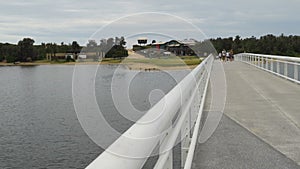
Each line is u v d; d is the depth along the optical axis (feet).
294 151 19.01
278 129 23.88
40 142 41.29
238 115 28.58
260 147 19.72
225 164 16.94
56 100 43.45
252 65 102.68
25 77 103.09
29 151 41.16
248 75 69.87
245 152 18.81
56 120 41.04
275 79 61.41
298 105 33.47
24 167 38.86
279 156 18.17
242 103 34.60
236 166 16.70
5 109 61.31
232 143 20.44
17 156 41.45
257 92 43.32
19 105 60.03
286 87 48.88
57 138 38.40
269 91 44.42
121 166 4.88
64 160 34.94
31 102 57.93
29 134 45.50
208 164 16.89
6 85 91.20
